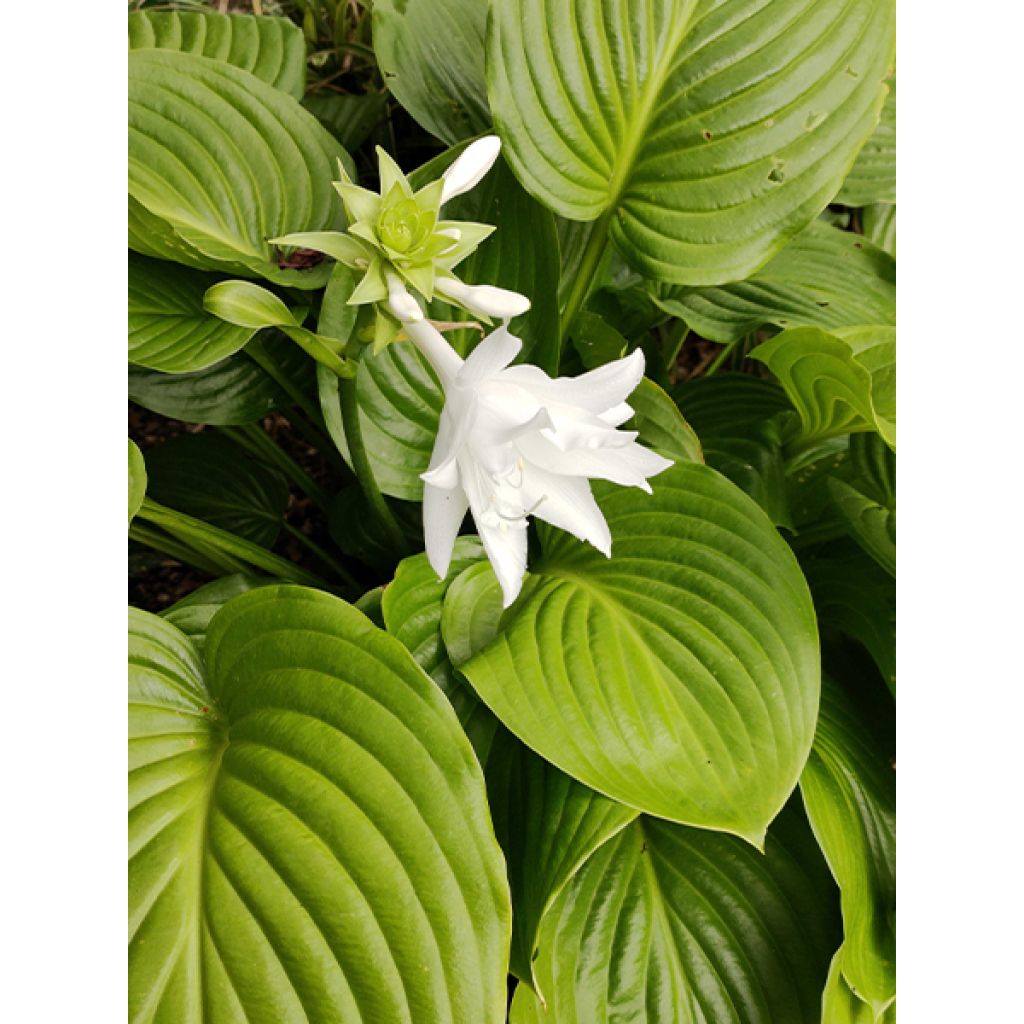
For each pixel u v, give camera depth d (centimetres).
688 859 49
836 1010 45
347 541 58
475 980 37
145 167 49
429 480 35
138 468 42
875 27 51
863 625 55
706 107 51
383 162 39
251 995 36
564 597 47
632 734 42
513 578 38
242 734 41
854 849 47
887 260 63
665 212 52
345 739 39
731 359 76
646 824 50
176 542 58
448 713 39
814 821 45
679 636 45
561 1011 45
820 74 51
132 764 39
